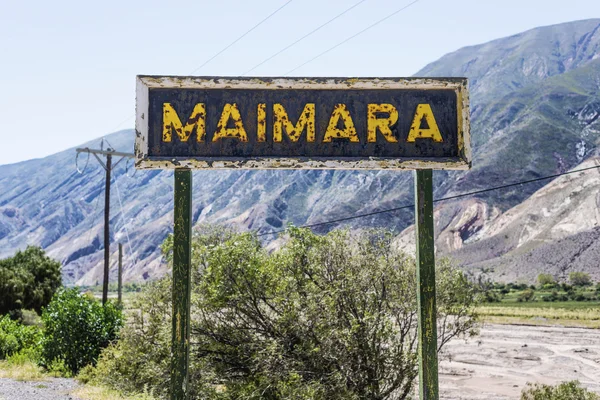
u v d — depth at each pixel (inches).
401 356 423.8
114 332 744.3
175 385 198.7
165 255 562.6
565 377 995.9
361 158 202.2
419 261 203.6
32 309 1472.7
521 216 6771.7
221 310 494.0
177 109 204.1
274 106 203.8
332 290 437.1
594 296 3280.0
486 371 1051.9
